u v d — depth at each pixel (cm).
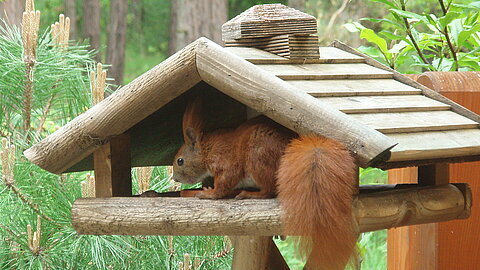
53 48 667
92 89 649
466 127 428
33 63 637
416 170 593
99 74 640
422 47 670
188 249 679
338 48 525
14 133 650
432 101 458
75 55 670
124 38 2538
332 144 360
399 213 417
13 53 658
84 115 437
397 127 392
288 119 376
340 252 360
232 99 490
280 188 369
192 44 404
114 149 456
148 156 536
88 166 505
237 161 411
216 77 397
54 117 693
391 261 624
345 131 358
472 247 559
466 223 558
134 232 433
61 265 618
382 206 408
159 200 427
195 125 430
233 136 417
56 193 618
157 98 420
